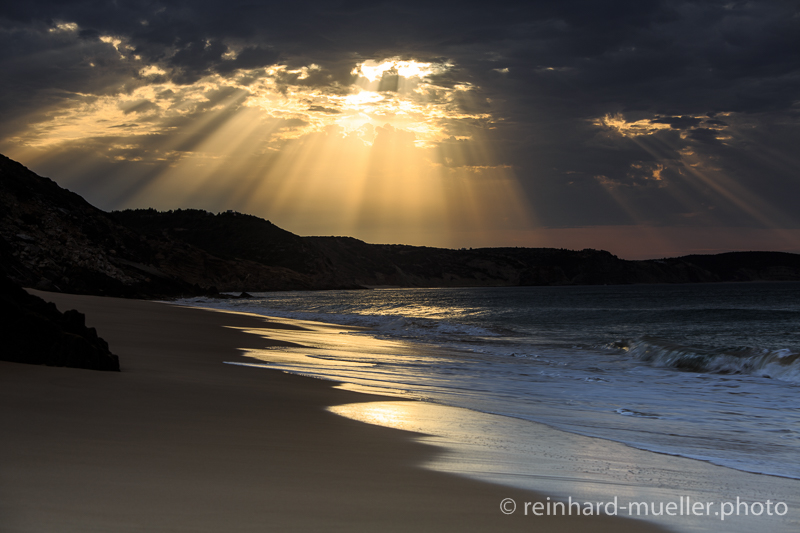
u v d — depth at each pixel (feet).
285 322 87.51
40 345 24.61
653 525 10.17
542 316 132.87
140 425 15.20
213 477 10.80
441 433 17.85
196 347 41.78
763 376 38.93
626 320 116.16
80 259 171.94
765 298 247.70
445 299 272.31
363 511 9.46
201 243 538.47
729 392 32.40
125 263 199.52
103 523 7.84
